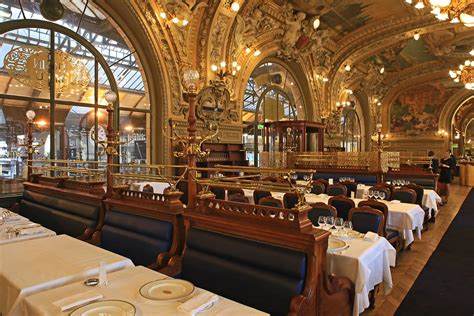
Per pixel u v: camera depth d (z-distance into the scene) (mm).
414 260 4645
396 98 20672
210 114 8914
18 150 6258
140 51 7961
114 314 1522
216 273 2352
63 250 2582
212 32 8562
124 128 7863
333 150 14500
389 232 4641
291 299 1940
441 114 19359
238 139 9891
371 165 8547
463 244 5438
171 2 7539
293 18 10789
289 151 10461
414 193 5738
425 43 14203
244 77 10047
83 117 7219
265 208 2256
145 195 3199
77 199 4082
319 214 3947
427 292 3564
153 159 8227
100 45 7402
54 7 6559
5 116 6117
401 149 20547
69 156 6977
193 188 2766
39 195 4793
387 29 12359
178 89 8266
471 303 3293
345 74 14992
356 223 3887
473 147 25375
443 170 9602
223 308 1653
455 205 9312
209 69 8797
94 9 7215
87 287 1882
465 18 6754
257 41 10266
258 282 2117
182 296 1734
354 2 10414
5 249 2607
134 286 1900
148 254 2934
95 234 3506
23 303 1775
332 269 2773
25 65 6336
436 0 6598
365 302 2732
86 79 7227
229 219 2424
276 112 12586
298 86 13461
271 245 2164
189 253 2572
